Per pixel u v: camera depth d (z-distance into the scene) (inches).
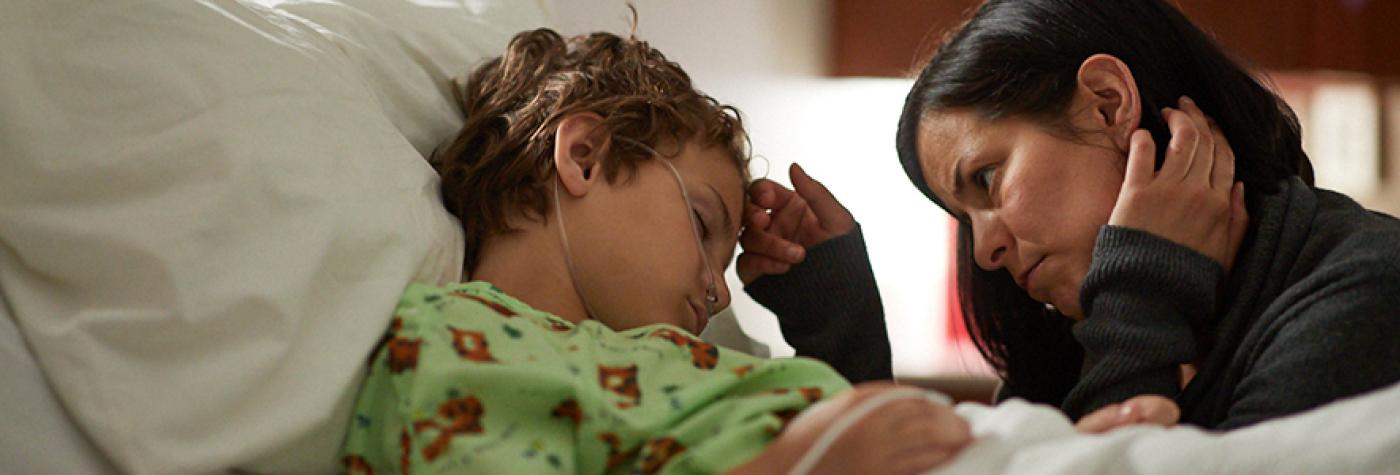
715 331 52.6
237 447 32.0
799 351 52.4
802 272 51.9
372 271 36.2
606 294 41.4
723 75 97.3
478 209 42.5
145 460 31.4
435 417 32.6
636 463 31.5
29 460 30.8
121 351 32.8
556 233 41.6
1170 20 43.3
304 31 42.3
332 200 36.3
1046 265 41.3
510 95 45.5
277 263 34.3
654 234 41.6
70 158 34.7
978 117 42.1
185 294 33.3
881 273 110.3
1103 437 26.8
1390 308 35.0
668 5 89.6
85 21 36.2
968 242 50.8
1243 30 116.0
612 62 47.0
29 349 33.0
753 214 49.8
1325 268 36.8
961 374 106.8
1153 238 38.7
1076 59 42.1
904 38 111.7
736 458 30.7
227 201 34.9
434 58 47.9
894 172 111.8
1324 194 42.6
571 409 33.1
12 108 34.9
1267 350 36.3
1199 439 25.9
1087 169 40.9
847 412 27.7
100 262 33.7
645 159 42.5
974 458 27.1
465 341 34.3
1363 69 116.0
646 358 35.0
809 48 110.6
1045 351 50.9
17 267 34.4
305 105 38.0
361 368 34.4
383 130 40.8
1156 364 37.9
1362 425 24.8
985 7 45.6
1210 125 42.4
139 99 35.6
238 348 33.1
